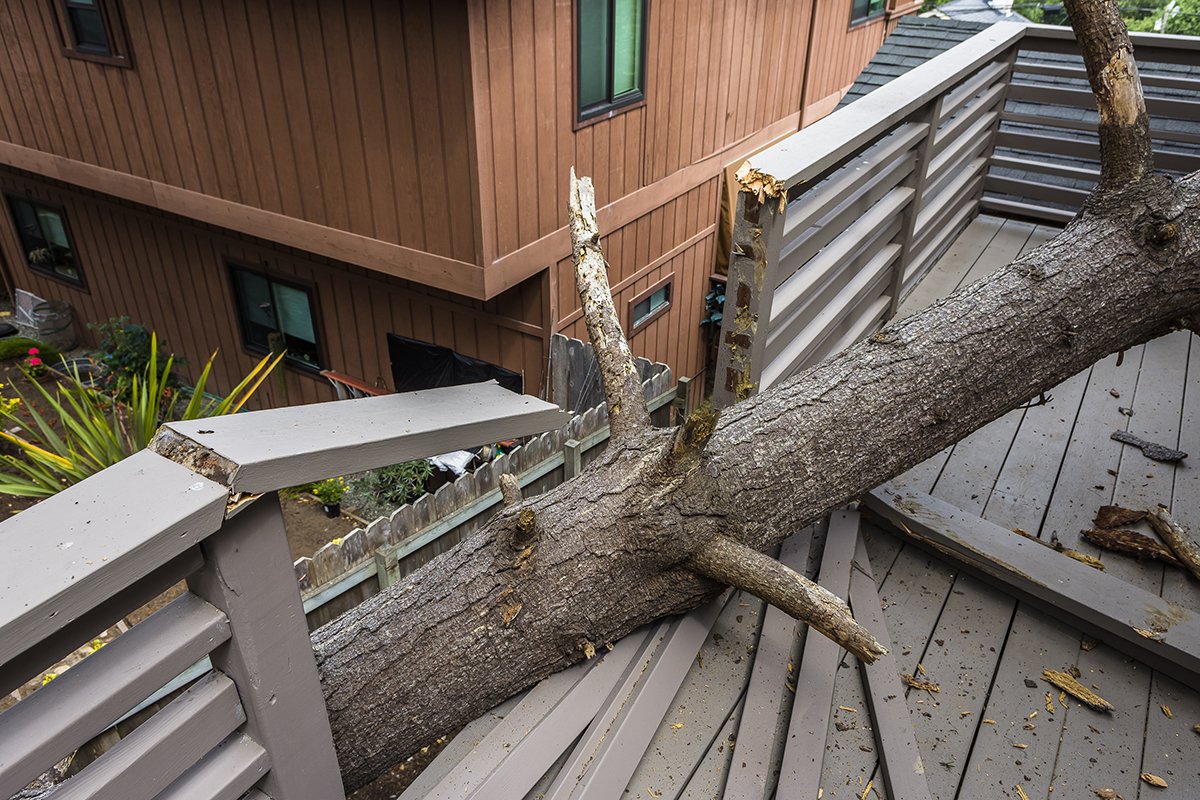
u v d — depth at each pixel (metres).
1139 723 1.73
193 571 0.88
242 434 0.91
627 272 6.54
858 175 2.34
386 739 1.57
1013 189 4.15
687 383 3.99
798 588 1.58
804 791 1.50
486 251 4.84
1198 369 2.99
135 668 0.86
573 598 1.61
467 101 4.36
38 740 0.79
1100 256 1.98
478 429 1.25
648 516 1.62
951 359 1.89
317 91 4.88
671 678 1.70
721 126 7.11
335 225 5.42
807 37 8.06
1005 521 2.28
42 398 7.42
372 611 1.63
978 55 3.13
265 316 7.08
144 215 7.07
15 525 0.77
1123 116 1.97
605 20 5.15
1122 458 2.53
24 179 7.78
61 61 6.02
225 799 1.03
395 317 6.28
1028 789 1.58
